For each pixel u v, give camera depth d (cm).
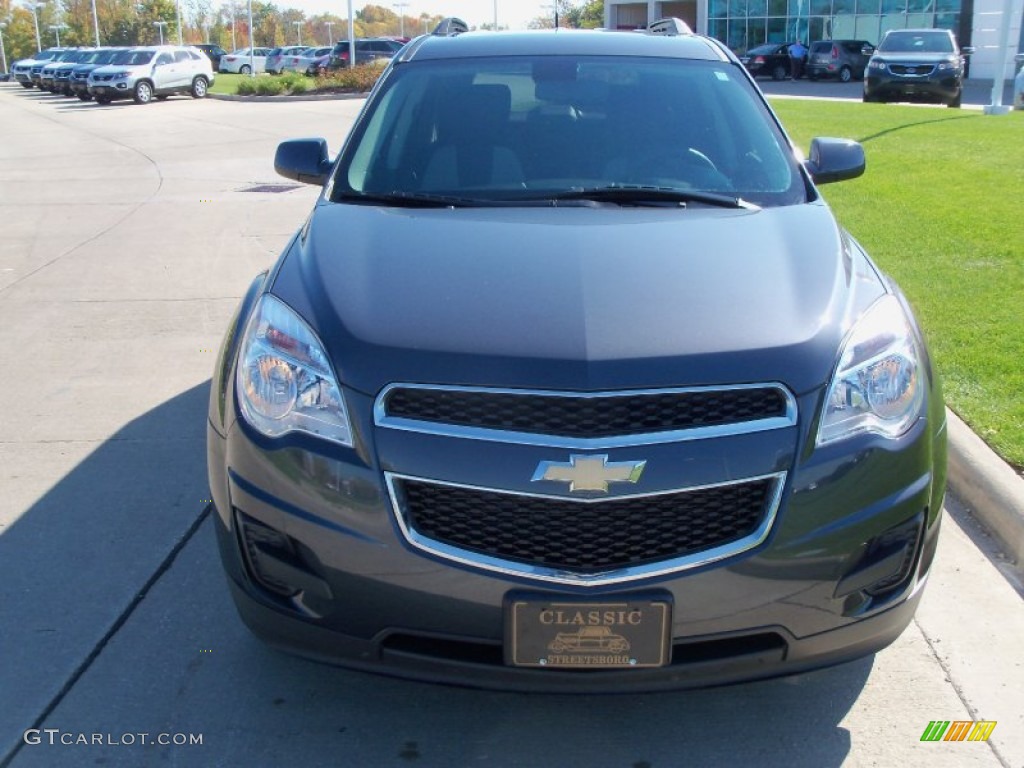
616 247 314
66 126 2398
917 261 740
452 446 254
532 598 252
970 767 280
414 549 257
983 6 3794
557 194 372
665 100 416
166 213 1126
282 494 269
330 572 264
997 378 520
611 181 381
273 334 286
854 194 998
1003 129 1480
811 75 3750
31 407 549
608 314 273
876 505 266
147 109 2933
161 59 3312
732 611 258
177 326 693
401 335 269
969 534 406
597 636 254
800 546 258
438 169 390
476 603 256
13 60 10238
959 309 627
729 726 298
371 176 390
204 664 328
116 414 538
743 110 416
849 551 263
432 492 258
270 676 322
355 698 312
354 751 289
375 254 313
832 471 261
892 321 293
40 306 748
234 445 282
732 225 337
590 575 252
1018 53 3650
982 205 921
